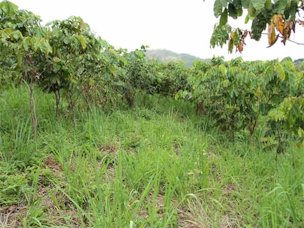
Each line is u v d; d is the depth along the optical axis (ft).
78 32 13.23
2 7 11.24
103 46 14.25
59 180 9.51
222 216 8.70
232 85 15.17
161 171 9.94
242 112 16.17
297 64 12.80
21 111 14.46
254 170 12.26
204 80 17.11
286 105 9.20
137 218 7.77
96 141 12.97
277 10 4.85
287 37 6.68
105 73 15.21
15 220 7.66
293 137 15.14
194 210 8.73
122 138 14.07
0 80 14.43
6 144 11.07
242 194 9.82
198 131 16.70
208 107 18.95
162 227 7.09
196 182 10.17
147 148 12.40
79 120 14.94
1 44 10.81
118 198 7.70
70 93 14.76
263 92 14.19
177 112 21.47
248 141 16.78
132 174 9.90
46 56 11.45
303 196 8.80
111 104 18.60
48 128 13.15
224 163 12.29
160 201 9.14
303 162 12.94
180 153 12.99
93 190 8.84
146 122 16.55
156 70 22.98
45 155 10.78
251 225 8.17
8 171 9.41
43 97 17.39
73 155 11.30
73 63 13.42
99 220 6.86
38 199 8.41
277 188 7.95
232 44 9.16
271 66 11.55
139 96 22.53
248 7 4.84
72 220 7.91
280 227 7.34
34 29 12.17
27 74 12.84
